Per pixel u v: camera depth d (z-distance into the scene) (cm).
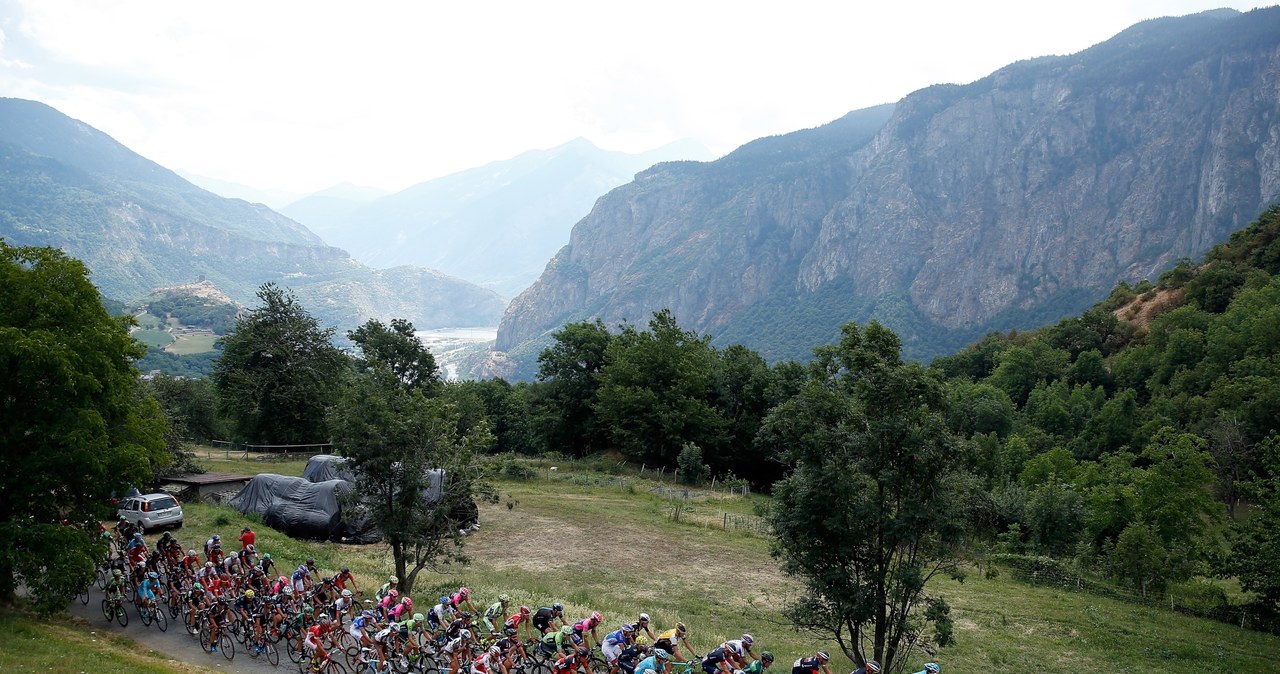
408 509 2602
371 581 3009
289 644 2125
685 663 1728
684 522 4888
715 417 7112
